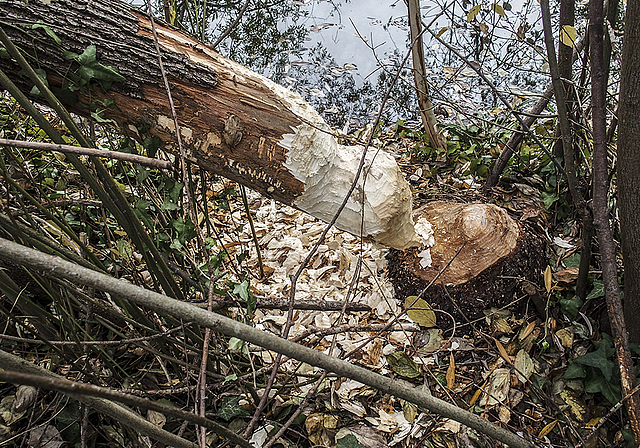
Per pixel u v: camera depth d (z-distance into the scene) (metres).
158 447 1.40
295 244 2.21
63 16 1.14
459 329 1.82
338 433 1.49
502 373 1.65
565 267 1.90
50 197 1.88
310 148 1.39
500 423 1.55
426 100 2.50
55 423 1.40
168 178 1.32
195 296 1.63
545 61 1.99
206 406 1.52
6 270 1.34
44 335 1.39
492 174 2.32
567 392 1.62
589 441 1.51
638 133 1.27
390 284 2.01
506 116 2.43
